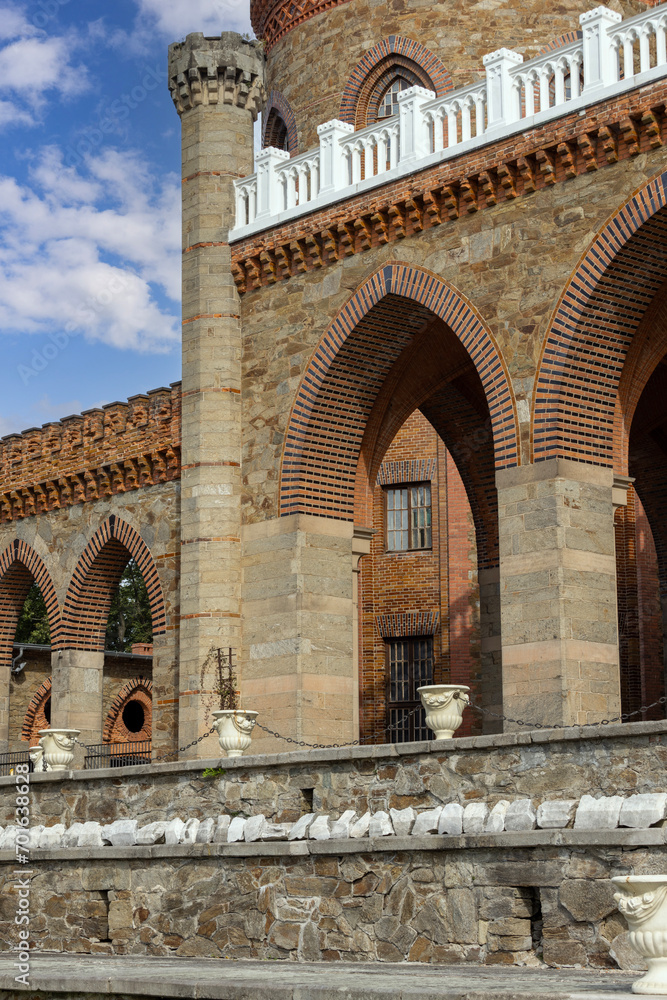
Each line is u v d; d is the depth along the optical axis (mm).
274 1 35156
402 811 17656
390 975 14758
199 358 27750
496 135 23109
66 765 25109
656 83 21078
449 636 36688
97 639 32594
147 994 14289
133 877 21109
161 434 30047
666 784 15195
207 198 28219
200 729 26359
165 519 29812
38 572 33406
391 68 32562
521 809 16250
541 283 22422
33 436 34125
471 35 31531
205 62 28406
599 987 12438
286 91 34625
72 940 21906
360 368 26234
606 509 22281
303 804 19297
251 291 27703
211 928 19719
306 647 25734
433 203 24031
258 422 27156
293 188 27094
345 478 26797
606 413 22469
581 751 16031
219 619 26734
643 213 21125
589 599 21750
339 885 18047
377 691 37625
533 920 16094
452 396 29625
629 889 11953
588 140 21875
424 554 37688
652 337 23375
